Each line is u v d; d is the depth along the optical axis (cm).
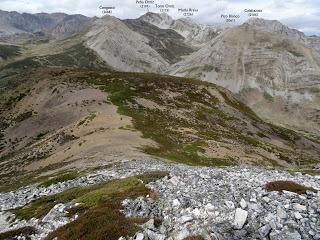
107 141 7200
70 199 2977
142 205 2117
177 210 1986
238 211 1769
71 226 2055
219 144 9144
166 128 9462
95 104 12281
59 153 7288
